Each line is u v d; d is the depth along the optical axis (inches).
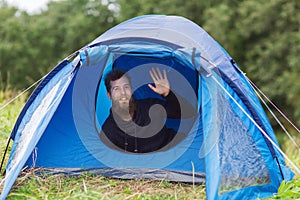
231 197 162.2
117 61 209.3
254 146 174.9
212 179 161.6
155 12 876.6
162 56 182.7
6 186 167.8
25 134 189.5
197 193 182.9
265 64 716.0
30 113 202.4
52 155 208.4
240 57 754.8
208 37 202.4
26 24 1059.3
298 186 176.9
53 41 1027.9
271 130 196.7
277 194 172.7
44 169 204.8
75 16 1021.8
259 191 170.9
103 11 1016.2
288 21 707.4
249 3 730.8
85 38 994.1
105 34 199.5
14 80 987.9
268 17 716.7
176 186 192.9
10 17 1058.1
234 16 753.6
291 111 713.0
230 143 170.6
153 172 204.2
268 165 175.2
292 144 382.0
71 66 190.4
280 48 697.6
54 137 208.8
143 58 207.6
